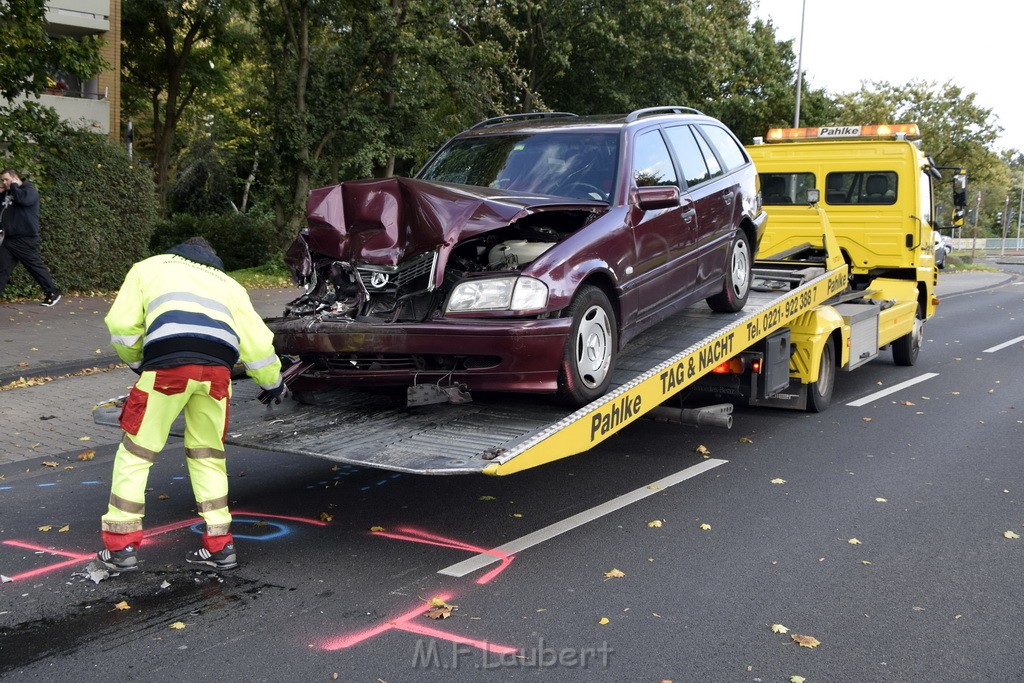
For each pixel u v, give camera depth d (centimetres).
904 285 1173
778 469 720
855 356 1013
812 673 386
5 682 365
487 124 789
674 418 768
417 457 492
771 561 519
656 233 650
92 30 2155
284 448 517
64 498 616
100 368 1049
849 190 1153
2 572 484
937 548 545
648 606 452
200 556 491
